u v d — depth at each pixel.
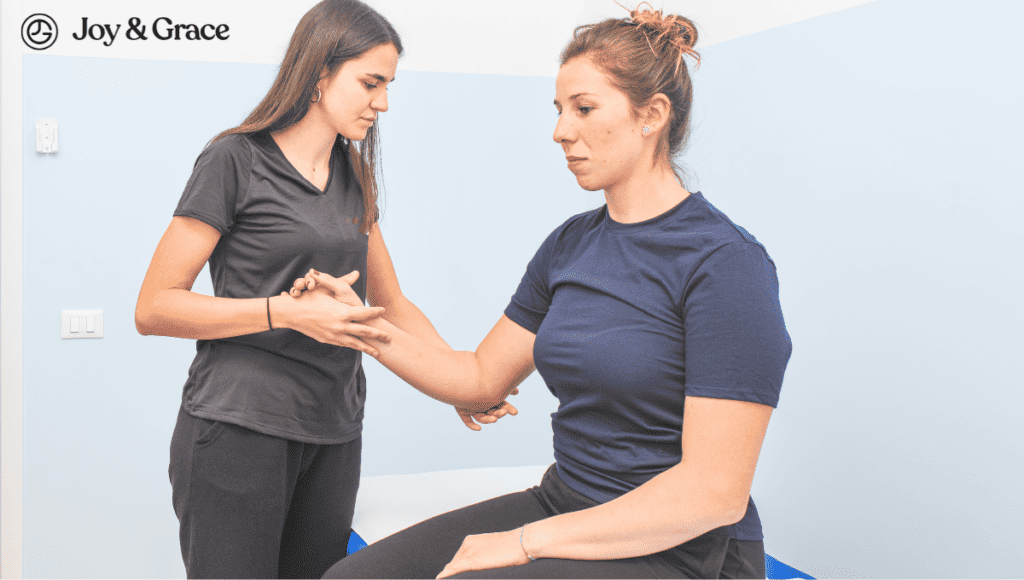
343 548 1.38
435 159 2.54
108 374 2.22
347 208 1.28
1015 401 1.33
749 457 0.86
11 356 2.12
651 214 1.01
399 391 2.54
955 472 1.45
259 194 1.17
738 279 0.87
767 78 1.95
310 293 1.14
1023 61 1.32
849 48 1.70
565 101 1.00
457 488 1.70
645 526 0.86
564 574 0.86
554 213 2.72
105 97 2.16
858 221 1.67
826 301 1.77
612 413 0.97
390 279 1.54
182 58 2.22
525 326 1.27
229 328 1.12
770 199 1.94
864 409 1.66
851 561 1.69
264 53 2.29
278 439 1.19
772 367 0.85
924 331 1.52
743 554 0.92
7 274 2.10
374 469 2.53
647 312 0.94
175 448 1.20
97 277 2.19
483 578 0.87
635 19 1.02
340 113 1.18
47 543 2.19
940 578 1.47
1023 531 1.32
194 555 1.19
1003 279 1.36
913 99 1.54
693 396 0.87
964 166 1.43
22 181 2.10
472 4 2.54
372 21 1.18
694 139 2.22
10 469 2.14
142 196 2.21
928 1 1.50
